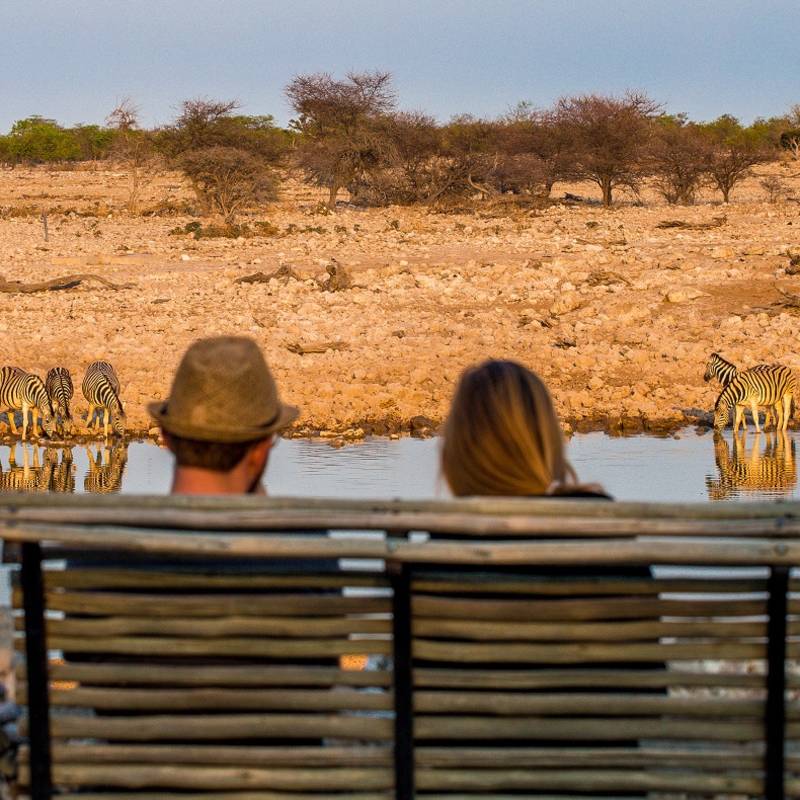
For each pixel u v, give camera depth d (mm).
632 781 5328
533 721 5324
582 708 5301
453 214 89375
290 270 51625
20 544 5312
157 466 24125
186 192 113438
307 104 104312
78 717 5402
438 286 47469
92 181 129875
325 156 94938
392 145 95375
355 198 99500
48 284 50031
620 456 24469
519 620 5293
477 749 5332
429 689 5387
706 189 108562
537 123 102188
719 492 20797
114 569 5379
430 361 34594
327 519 5172
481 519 5152
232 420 5660
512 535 5301
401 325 40500
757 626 5297
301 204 100250
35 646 5352
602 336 38469
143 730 5371
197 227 74000
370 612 5355
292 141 129375
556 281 47156
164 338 38438
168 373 33344
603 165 93500
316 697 5367
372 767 5371
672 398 30609
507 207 89688
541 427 5723
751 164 95875
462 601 5281
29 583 5320
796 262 48469
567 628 5285
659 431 27594
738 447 25469
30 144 160875
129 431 28172
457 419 5785
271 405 5828
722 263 50469
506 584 5297
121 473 23344
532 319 41312
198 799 5391
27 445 26750
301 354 36312
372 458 24031
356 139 95500
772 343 35938
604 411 29234
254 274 51844
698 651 5312
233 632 5363
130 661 5484
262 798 5387
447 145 97500
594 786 5336
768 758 5336
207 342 5789
